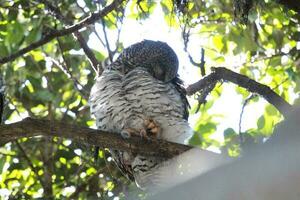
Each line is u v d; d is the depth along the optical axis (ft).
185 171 25.75
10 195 39.11
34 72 47.47
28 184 45.29
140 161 30.40
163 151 25.71
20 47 47.47
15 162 44.88
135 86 30.58
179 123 30.81
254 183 7.64
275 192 7.55
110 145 25.22
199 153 24.32
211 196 7.72
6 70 46.91
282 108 30.45
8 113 44.73
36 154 46.44
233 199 7.66
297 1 29.58
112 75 31.48
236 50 46.70
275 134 8.15
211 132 50.85
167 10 41.32
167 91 31.22
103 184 41.37
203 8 43.24
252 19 40.34
